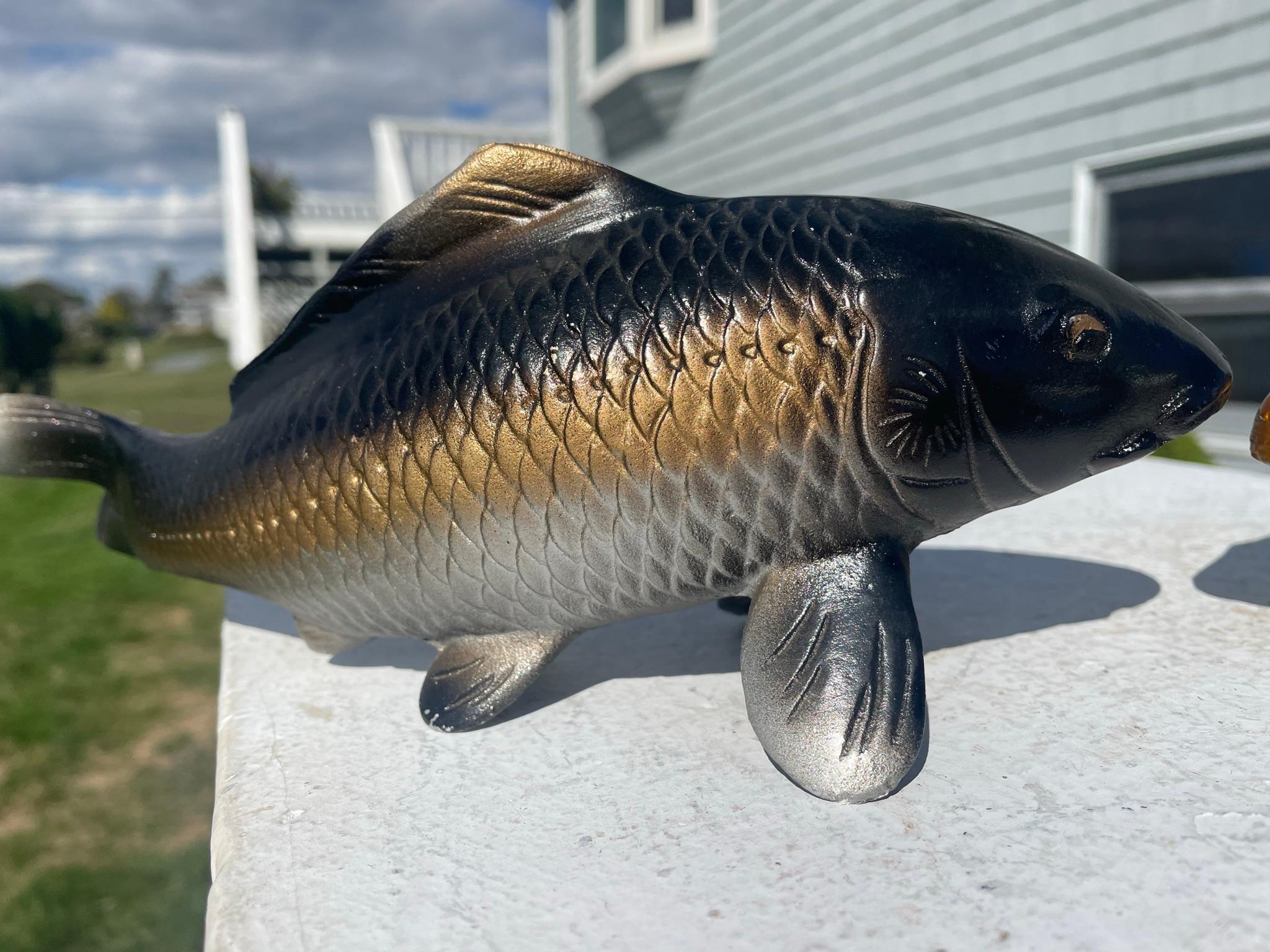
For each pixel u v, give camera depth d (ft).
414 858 0.69
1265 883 0.61
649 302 0.75
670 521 0.76
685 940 0.60
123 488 0.99
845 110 3.33
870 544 0.80
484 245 0.83
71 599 2.68
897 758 0.72
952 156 2.95
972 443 0.76
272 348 0.91
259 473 0.88
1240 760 0.75
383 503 0.82
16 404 0.96
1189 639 0.98
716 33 3.90
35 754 1.77
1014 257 0.77
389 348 0.83
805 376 0.73
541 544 0.79
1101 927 0.59
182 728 1.87
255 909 0.64
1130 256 2.57
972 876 0.63
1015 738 0.80
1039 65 2.65
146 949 1.24
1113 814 0.69
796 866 0.65
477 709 0.87
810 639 0.77
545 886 0.65
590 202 0.81
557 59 5.48
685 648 1.05
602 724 0.87
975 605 1.11
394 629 0.91
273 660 1.06
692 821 0.71
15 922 1.30
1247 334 2.36
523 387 0.76
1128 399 0.76
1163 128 2.38
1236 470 1.83
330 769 0.81
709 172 4.11
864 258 0.74
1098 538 1.37
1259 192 2.25
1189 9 2.28
